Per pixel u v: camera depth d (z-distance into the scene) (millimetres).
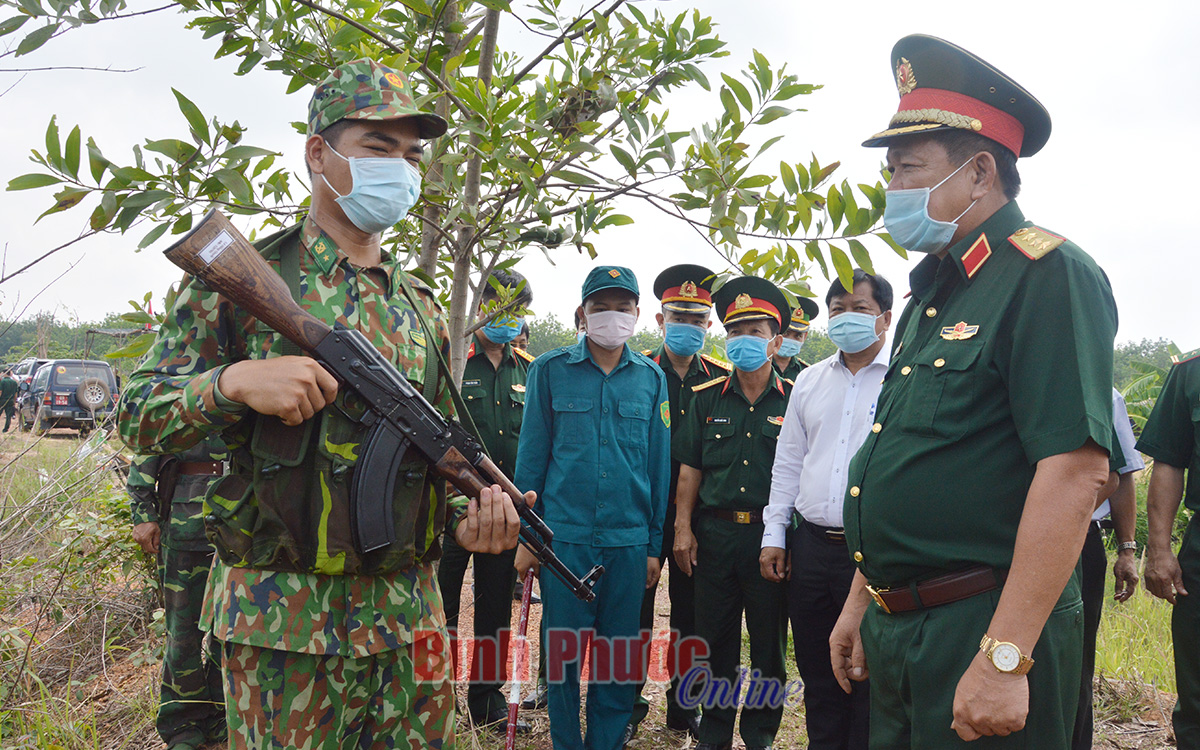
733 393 3770
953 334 1825
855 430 3123
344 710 1715
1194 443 3391
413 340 1950
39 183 1972
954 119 1873
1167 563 3414
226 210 2299
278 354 1709
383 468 1724
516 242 3188
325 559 1647
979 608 1710
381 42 2695
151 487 3303
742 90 2477
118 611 4387
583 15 2713
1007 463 1721
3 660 3578
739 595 3684
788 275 2830
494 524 1920
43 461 4207
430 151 2586
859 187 2191
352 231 1906
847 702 3193
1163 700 4176
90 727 3248
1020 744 1639
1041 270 1698
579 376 3488
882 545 1874
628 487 3381
